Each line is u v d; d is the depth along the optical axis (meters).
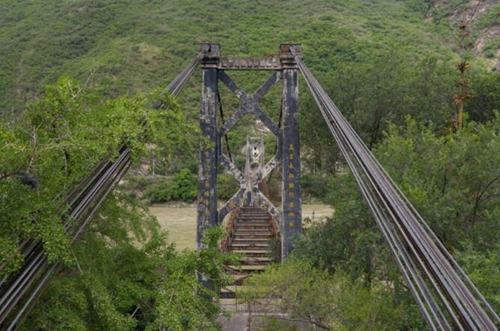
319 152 18.94
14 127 5.52
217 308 8.26
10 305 3.84
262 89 14.68
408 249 4.64
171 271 7.15
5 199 4.71
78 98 6.40
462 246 8.91
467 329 3.28
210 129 14.34
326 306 9.24
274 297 9.79
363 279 10.52
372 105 17.08
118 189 9.23
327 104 8.79
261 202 14.41
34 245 4.54
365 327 8.38
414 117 16.91
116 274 7.00
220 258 7.97
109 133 6.05
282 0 75.25
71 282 5.43
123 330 5.55
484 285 6.95
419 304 3.81
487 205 9.62
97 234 7.98
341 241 11.66
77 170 5.39
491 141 9.55
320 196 18.38
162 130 7.66
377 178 5.32
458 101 12.56
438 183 10.16
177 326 5.84
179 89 10.73
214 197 14.15
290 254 12.58
